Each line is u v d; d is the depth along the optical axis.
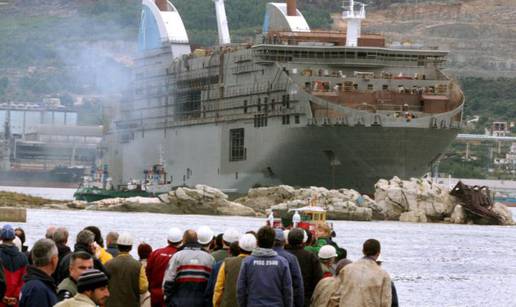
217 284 79.00
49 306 66.50
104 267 75.12
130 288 79.94
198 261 81.75
